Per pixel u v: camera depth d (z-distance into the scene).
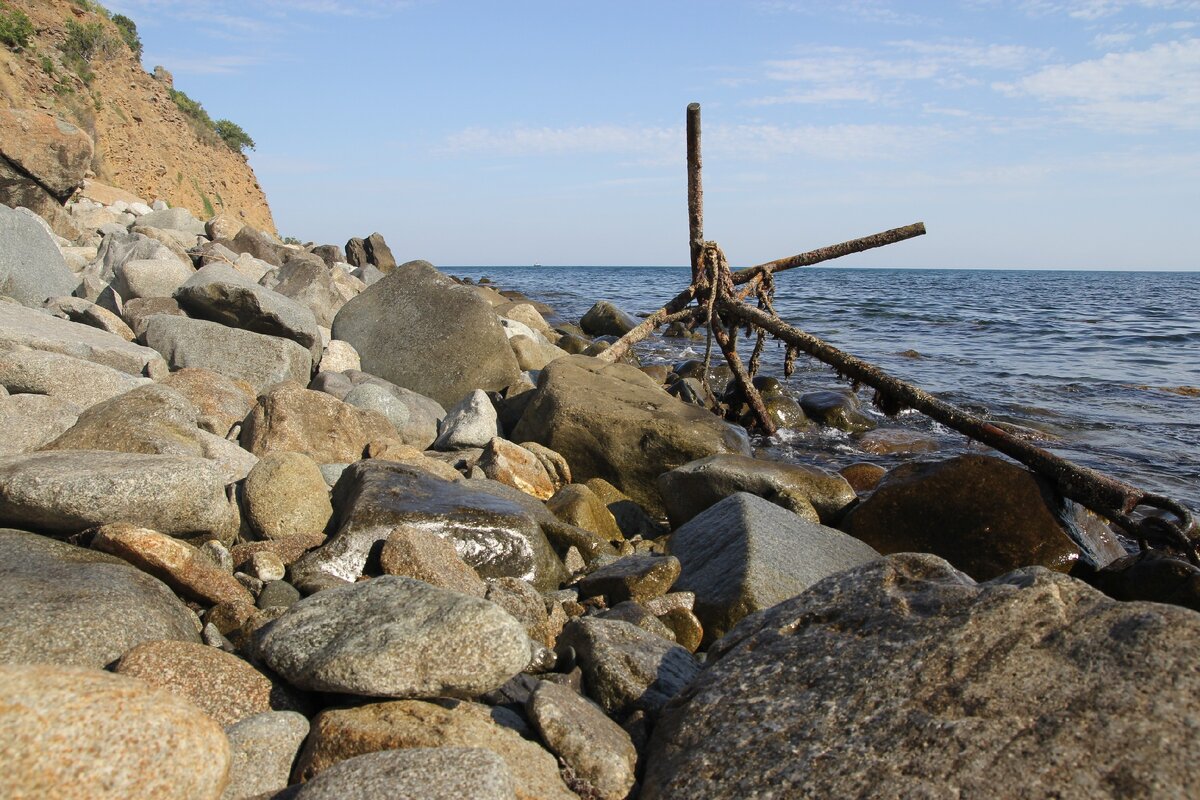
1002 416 14.44
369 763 3.14
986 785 2.90
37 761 2.52
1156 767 2.76
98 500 5.20
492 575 6.41
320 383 10.55
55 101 35.25
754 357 12.80
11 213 11.93
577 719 3.82
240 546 6.00
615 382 10.47
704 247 12.77
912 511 7.73
